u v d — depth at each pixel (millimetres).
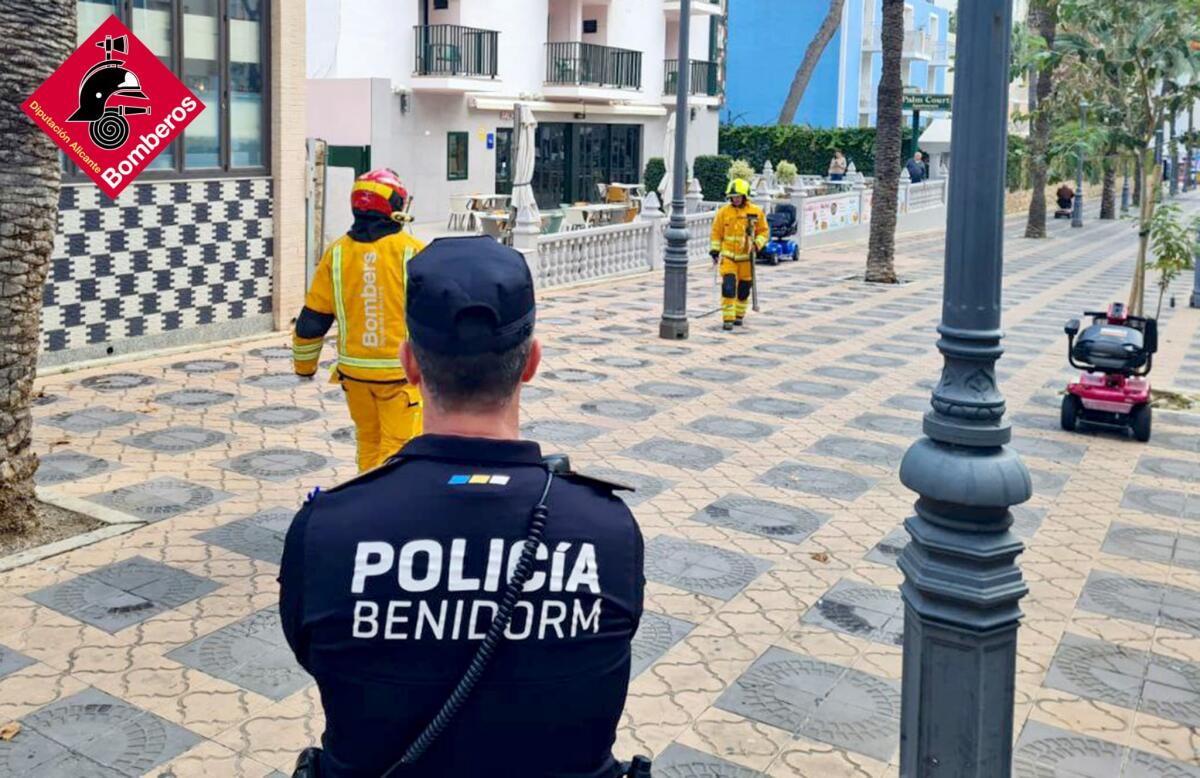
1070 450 8938
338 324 5605
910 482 3324
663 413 9641
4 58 5555
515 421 1857
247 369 10531
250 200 11750
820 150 38719
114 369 10242
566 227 24828
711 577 5992
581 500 1749
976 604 3201
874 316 15836
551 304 15883
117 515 6488
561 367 11461
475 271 1784
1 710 4316
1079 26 10875
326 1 25844
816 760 4211
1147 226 10734
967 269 3271
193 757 4043
